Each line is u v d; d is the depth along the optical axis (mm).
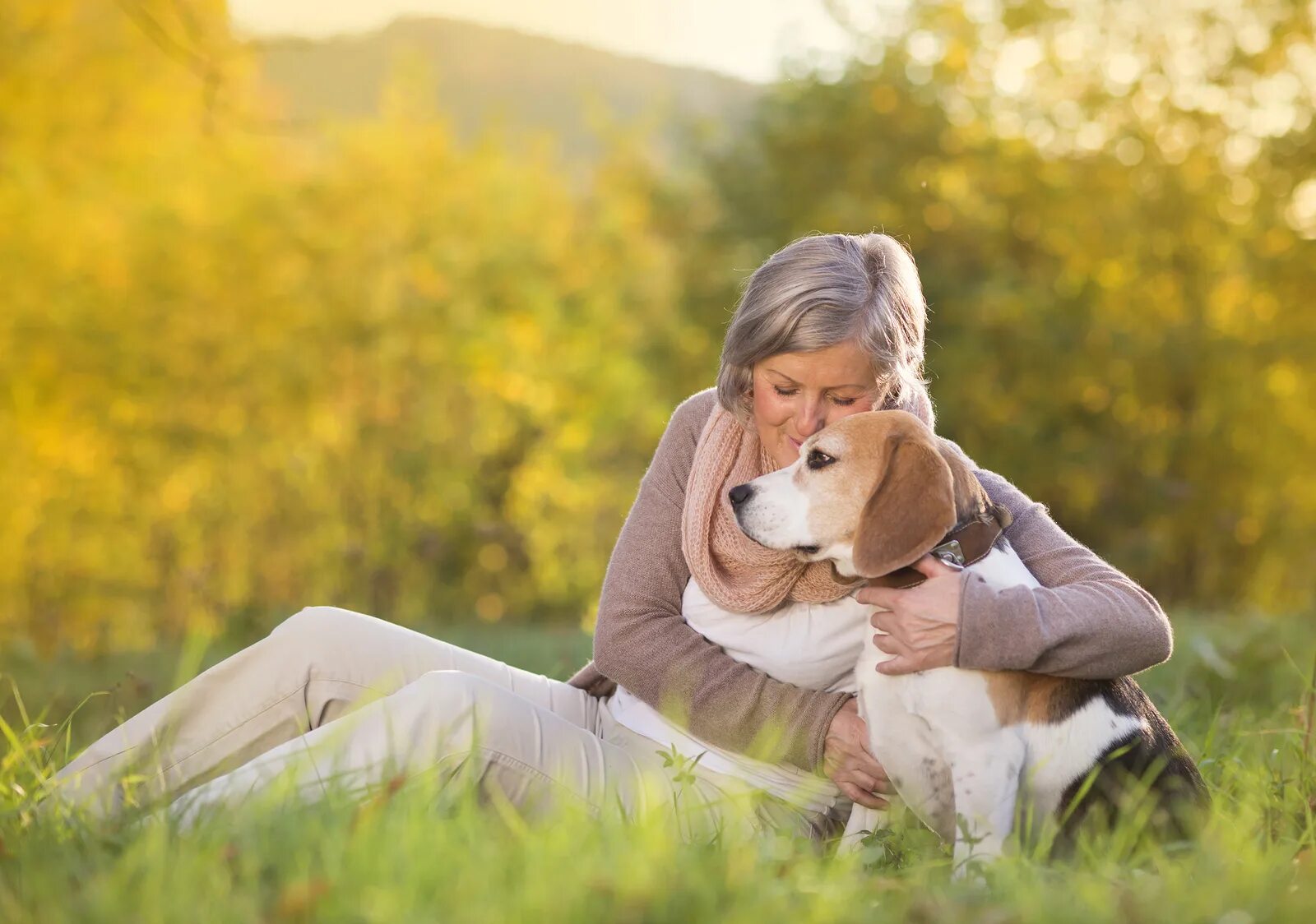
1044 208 13867
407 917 1777
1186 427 13672
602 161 16375
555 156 16078
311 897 1853
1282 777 3006
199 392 12742
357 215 13875
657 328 15305
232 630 7914
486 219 14531
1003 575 2764
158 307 12516
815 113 14602
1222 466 13797
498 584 13289
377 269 13555
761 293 2904
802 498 2830
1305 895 1990
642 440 15359
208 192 13094
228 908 1838
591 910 1847
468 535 12883
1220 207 13273
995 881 2160
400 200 14203
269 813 2178
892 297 2924
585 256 15500
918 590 2664
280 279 13195
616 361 14914
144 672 5645
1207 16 12891
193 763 2727
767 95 15016
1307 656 4945
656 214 16094
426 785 2287
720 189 15359
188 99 12797
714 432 3025
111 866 2053
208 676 2775
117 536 11609
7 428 11914
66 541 11430
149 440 12383
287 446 12508
